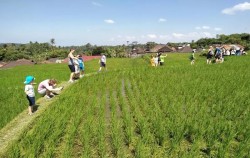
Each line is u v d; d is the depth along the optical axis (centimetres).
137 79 2144
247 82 1811
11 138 1014
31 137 959
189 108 1223
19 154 860
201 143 919
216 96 1430
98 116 1204
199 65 2939
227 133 926
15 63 12012
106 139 997
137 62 6888
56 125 1052
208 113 1205
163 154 848
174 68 2744
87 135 950
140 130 1027
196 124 1001
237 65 2825
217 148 862
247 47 9556
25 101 1611
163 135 924
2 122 1269
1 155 882
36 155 864
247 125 1000
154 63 3322
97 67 5459
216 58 3309
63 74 3072
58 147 938
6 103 1587
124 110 1228
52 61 13000
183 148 895
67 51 15300
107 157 851
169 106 1267
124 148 923
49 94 1619
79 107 1341
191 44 15688
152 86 1798
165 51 13450
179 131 946
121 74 2486
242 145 827
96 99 1471
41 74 3184
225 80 1888
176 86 1734
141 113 1262
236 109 1187
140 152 815
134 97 1575
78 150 925
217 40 14750
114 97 1616
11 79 2927
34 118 1220
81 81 2059
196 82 1847
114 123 1051
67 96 1546
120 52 12075
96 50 13275
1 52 15750
